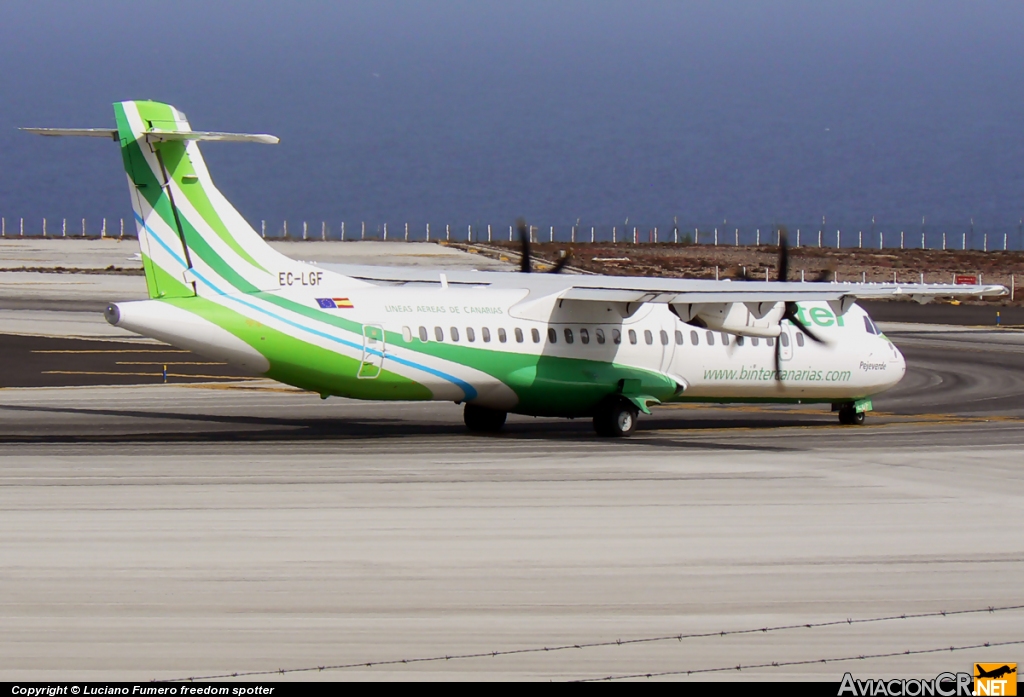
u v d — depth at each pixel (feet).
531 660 145.18
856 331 409.49
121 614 161.07
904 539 212.23
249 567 185.98
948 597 174.70
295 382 324.19
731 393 391.65
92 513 222.28
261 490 247.29
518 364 348.79
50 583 175.52
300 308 318.24
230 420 381.40
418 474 271.08
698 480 269.64
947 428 396.16
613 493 251.19
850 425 408.67
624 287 356.38
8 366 544.62
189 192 307.37
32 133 296.71
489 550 198.80
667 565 191.01
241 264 315.99
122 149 299.38
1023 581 184.34
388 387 333.62
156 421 375.45
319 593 172.35
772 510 236.02
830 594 175.73
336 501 236.84
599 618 162.40
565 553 197.57
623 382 361.51
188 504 231.71
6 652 145.07
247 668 140.67
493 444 329.72
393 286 347.77
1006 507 242.37
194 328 303.48
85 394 457.27
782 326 395.14
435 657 145.79
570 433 367.86
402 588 175.63
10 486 248.52
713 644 152.25
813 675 141.69
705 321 355.36
